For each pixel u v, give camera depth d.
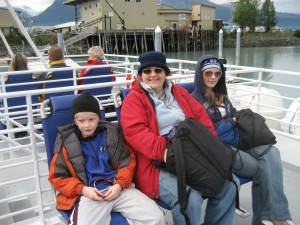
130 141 2.16
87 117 2.06
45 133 2.18
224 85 2.77
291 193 3.09
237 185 2.16
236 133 2.48
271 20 52.72
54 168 2.04
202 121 2.49
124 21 30.94
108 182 2.06
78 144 2.07
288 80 12.45
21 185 3.23
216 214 2.12
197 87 2.71
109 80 4.91
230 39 42.00
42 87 4.38
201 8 36.66
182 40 34.25
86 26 31.55
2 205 2.85
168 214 2.71
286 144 3.79
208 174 2.01
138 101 2.26
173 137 2.18
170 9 36.72
